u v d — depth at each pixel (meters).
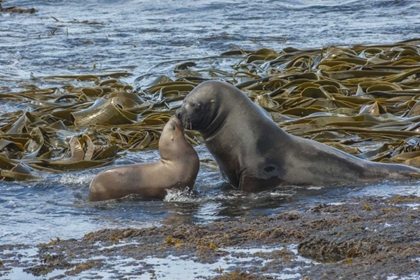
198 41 94.75
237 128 38.25
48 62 83.56
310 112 53.91
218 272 25.84
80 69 80.00
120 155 46.12
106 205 35.88
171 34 101.12
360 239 27.73
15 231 32.06
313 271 25.44
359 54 74.94
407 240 27.55
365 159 41.72
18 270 27.00
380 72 64.81
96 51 89.69
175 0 132.75
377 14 114.81
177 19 116.12
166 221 32.97
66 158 44.97
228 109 38.31
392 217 30.42
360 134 47.78
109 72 77.88
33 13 126.19
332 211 32.53
